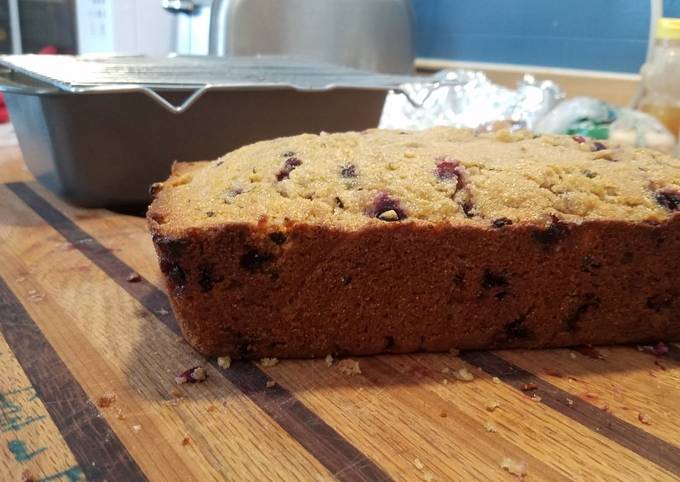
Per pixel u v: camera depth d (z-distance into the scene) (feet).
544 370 0.83
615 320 0.87
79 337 0.86
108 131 1.23
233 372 0.80
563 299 0.85
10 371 0.78
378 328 0.84
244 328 0.82
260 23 1.90
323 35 1.98
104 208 1.36
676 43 1.52
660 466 0.66
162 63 1.53
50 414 0.70
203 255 0.78
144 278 1.05
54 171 1.31
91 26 2.50
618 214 0.83
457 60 2.28
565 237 0.82
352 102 1.38
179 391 0.76
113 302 0.96
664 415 0.74
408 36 2.15
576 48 1.91
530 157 0.96
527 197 0.85
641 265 0.84
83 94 1.16
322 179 0.88
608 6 1.80
